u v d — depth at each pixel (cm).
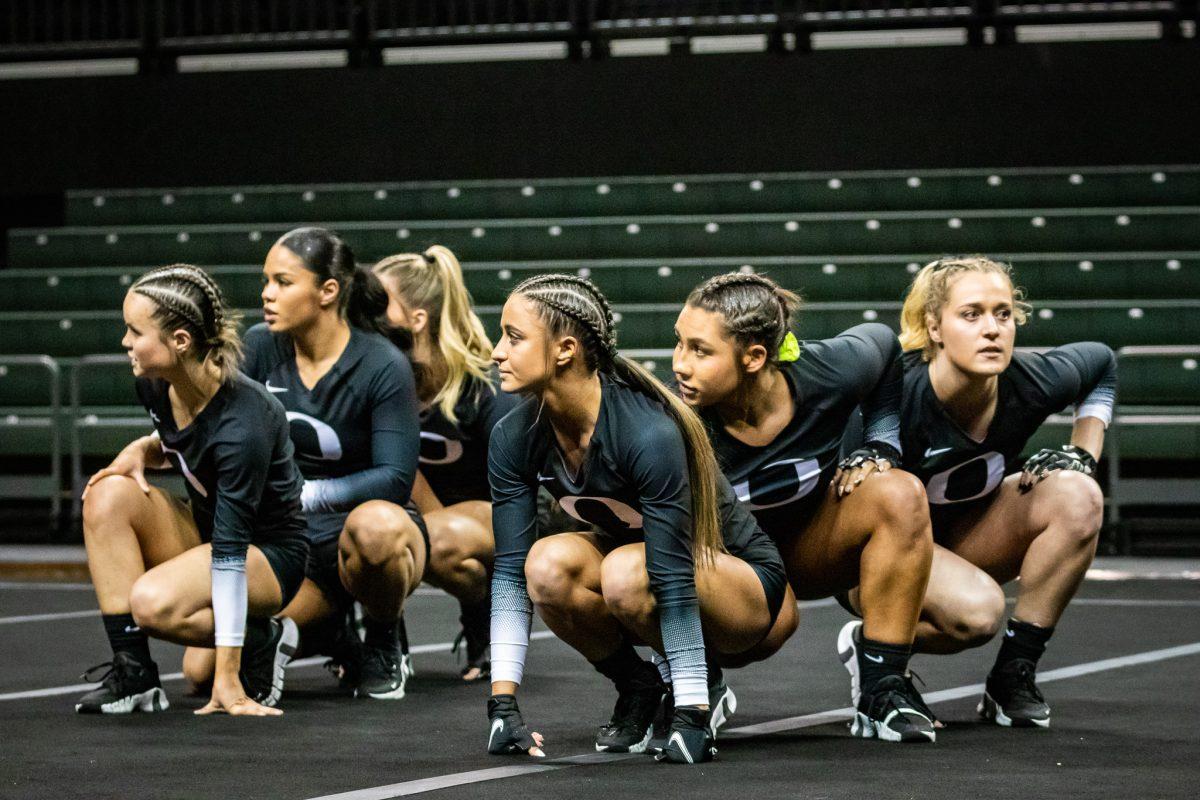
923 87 1559
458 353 593
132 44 1633
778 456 438
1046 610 476
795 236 1480
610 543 437
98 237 1542
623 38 1580
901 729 440
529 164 1598
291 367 563
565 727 478
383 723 481
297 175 1623
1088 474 484
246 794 365
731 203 1541
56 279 1482
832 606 878
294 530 523
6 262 1686
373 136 1616
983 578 473
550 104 1598
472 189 1564
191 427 488
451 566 585
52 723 479
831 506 453
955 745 435
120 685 500
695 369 414
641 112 1587
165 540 517
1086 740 443
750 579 420
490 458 423
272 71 1627
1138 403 1197
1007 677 473
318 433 557
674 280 1430
